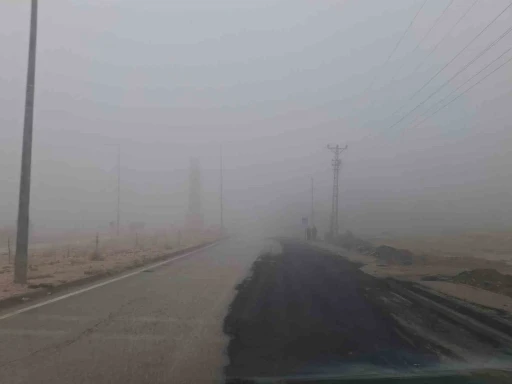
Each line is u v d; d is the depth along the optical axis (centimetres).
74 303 1136
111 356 710
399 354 748
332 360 712
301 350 764
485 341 834
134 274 1747
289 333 873
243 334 859
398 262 2375
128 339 809
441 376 643
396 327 934
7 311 1034
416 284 1568
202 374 639
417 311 1098
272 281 1597
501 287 1465
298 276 1758
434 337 859
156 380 611
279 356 729
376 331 898
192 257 2588
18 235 1345
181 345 778
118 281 1545
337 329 910
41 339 801
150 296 1248
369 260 2572
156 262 2256
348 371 661
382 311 1091
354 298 1272
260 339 827
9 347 750
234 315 1021
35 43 1391
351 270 2023
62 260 2097
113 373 634
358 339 838
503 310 1116
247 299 1226
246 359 710
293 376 636
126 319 966
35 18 1391
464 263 2362
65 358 696
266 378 628
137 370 649
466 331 907
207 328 898
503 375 650
